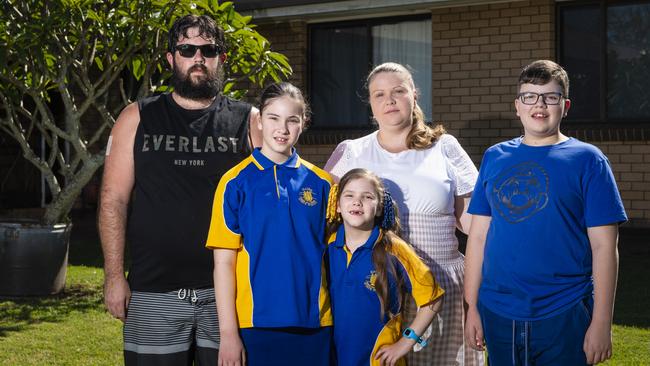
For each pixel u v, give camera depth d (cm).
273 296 313
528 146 313
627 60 948
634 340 528
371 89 354
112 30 630
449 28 1009
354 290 325
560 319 301
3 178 1184
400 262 329
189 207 325
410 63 1066
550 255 300
